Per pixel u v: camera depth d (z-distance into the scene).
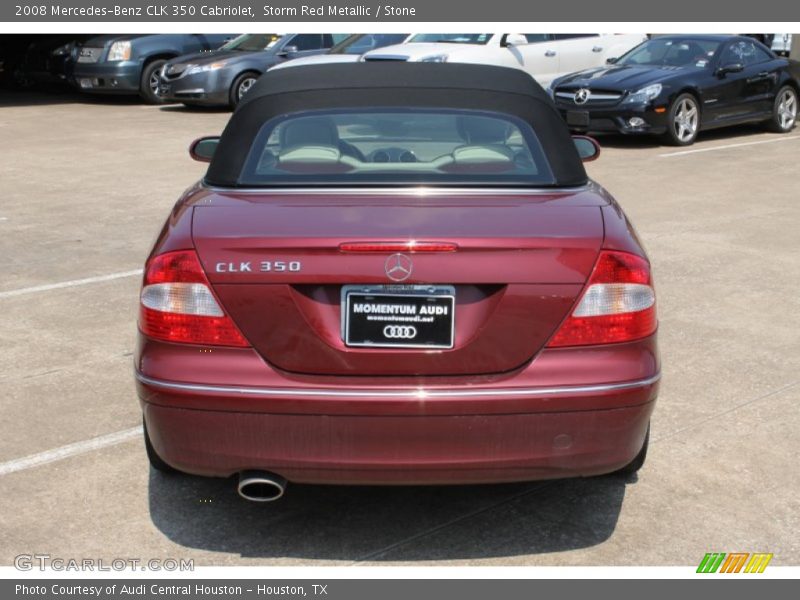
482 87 4.25
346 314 3.20
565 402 3.21
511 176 3.81
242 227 3.33
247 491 3.41
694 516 3.80
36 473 4.11
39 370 5.27
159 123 16.31
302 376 3.22
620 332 3.28
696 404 4.85
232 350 3.24
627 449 3.35
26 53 20.91
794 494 3.97
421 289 3.19
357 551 3.58
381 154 3.90
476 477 3.29
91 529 3.70
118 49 18.98
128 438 4.46
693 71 14.21
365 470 3.25
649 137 14.99
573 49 16.28
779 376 5.23
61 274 7.18
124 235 8.45
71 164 12.23
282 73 4.45
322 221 3.34
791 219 9.12
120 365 5.36
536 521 3.79
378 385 3.19
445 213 3.41
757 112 15.14
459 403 3.17
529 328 3.22
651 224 8.88
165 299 3.29
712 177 11.38
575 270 3.25
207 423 3.24
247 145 3.95
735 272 7.29
